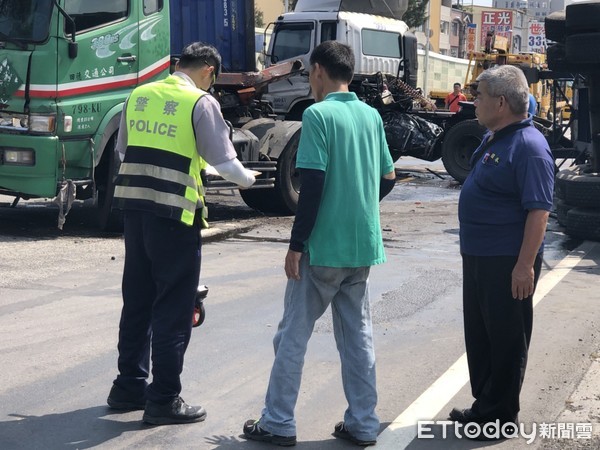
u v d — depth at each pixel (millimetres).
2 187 10266
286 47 17688
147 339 5242
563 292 8578
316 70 4770
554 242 11641
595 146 12188
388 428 5070
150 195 4852
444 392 5676
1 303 7586
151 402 5039
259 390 5676
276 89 17453
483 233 4699
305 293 4656
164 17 11219
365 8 18141
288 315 4711
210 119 4891
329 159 4559
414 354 6492
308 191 4480
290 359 4703
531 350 6613
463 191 4836
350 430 4820
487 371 4957
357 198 4609
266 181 12695
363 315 4793
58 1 10109
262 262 9680
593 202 11484
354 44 17641
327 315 7402
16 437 4840
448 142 18312
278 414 4758
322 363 6219
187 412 5082
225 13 13414
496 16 86938
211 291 8266
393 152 18500
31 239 10414
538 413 5340
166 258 4875
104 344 6539
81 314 7324
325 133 4520
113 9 10656
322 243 4582
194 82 5098
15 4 10219
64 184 10266
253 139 12695
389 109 18422
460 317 7570
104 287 8242
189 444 4789
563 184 11867
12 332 6781
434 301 8102
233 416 5219
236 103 13281
